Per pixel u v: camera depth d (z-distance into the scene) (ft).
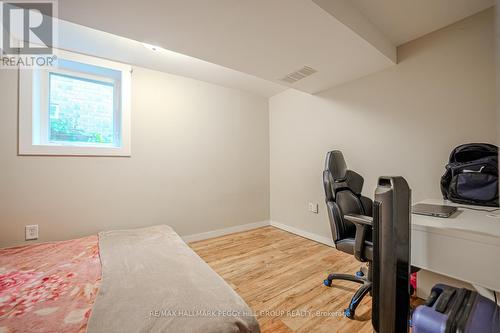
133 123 7.45
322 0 4.02
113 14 4.11
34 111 6.14
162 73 8.05
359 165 7.26
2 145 5.58
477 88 4.98
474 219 3.09
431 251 2.69
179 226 8.44
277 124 10.75
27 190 5.87
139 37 4.88
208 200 9.17
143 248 5.32
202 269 4.26
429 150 5.69
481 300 2.45
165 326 2.70
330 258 7.05
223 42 5.10
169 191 8.21
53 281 3.84
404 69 6.12
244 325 2.88
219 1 3.78
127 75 7.28
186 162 8.61
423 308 2.41
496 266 2.23
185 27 4.52
